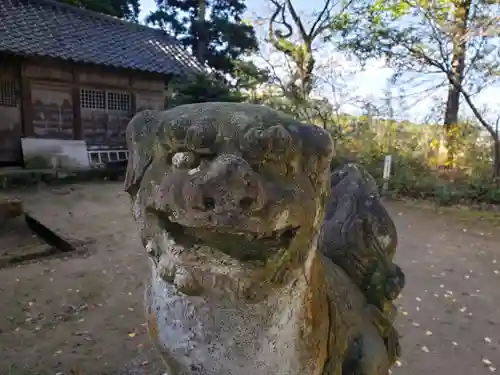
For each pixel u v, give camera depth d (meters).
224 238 0.70
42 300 3.49
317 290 0.89
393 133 10.11
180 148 0.69
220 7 18.16
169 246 0.73
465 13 8.32
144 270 4.21
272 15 11.50
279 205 0.67
